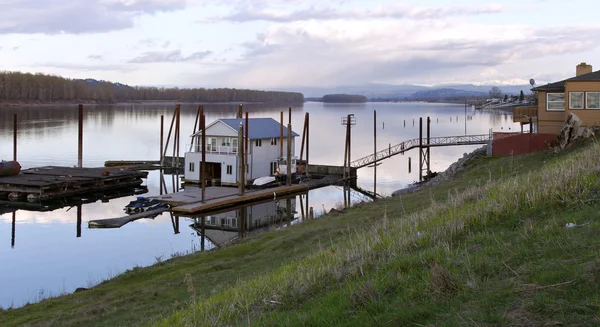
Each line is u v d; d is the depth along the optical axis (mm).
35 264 27047
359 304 8367
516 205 12250
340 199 45125
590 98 35750
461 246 10500
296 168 54812
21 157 70000
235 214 39062
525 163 32312
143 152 81875
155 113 199500
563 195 12039
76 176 48906
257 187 48156
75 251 29500
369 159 64750
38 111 181875
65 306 17500
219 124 51875
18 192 44562
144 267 23344
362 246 12625
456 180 34625
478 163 39781
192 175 52562
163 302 15820
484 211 12367
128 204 43438
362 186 52000
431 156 74750
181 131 118812
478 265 8805
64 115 166375
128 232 33781
